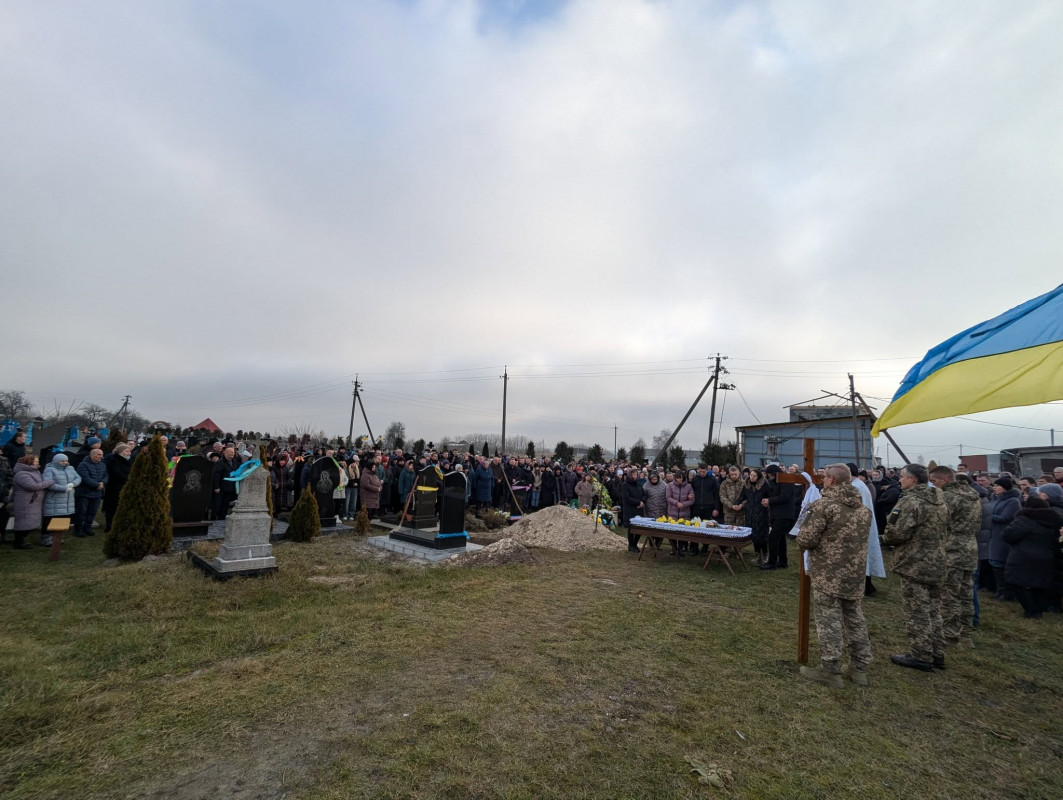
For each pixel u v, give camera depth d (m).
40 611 5.42
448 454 15.03
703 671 4.59
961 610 5.81
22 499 8.20
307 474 12.35
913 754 3.43
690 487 11.70
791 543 12.81
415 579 7.40
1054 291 3.16
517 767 3.03
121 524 7.80
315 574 7.51
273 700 3.72
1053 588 6.70
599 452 40.34
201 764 2.95
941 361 3.50
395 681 4.10
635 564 9.34
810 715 3.88
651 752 3.27
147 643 4.67
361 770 2.93
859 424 35.03
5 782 2.73
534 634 5.30
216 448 11.77
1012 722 3.96
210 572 7.05
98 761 2.94
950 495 5.99
